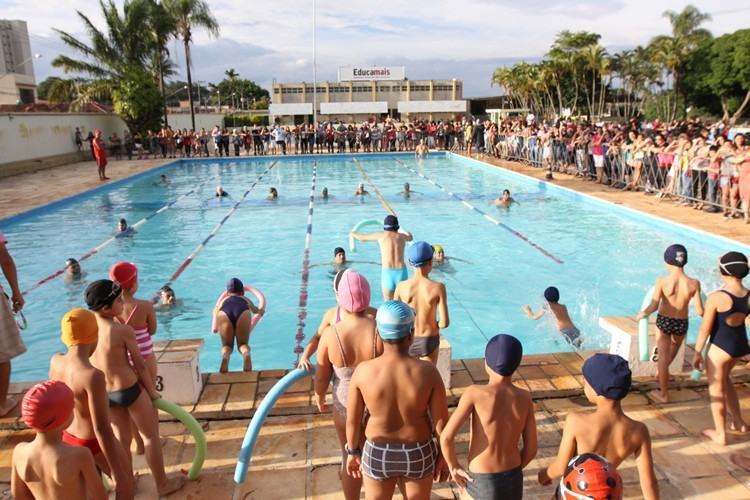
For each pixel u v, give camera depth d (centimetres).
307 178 2114
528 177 1850
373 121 3391
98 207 1530
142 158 2709
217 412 424
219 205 1559
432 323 423
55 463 231
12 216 1305
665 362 431
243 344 577
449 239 1129
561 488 214
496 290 828
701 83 4778
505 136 2472
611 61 5509
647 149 1459
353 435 262
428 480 262
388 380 248
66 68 3081
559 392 449
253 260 1010
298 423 420
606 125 1953
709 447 379
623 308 750
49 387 229
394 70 6888
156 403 336
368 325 298
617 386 247
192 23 3316
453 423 251
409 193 1680
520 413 253
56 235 1210
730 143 1166
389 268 647
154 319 400
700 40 4891
